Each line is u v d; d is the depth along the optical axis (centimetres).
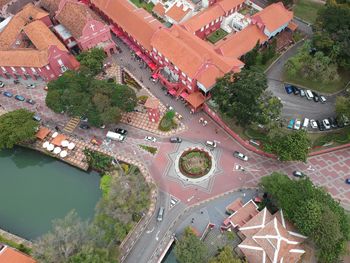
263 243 8269
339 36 11069
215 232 9194
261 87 9688
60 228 8156
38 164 11300
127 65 12744
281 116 11000
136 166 10394
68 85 11106
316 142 10344
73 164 10731
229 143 10731
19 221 10012
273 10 12344
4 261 8225
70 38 12769
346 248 8519
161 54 11538
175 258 9119
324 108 11169
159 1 13825
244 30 12206
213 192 9875
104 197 9206
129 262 8888
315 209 8219
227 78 10269
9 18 13800
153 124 11181
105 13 13525
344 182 9869
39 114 11750
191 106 11369
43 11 13200
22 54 11844
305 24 13262
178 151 10638
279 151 9756
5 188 10825
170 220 9438
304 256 8631
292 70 11206
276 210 9294
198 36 12875
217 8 12862
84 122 11431
